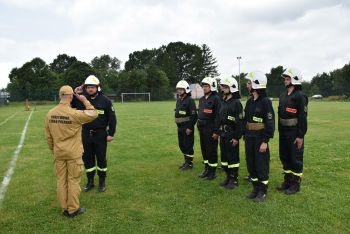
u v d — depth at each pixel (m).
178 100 8.84
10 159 9.93
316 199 6.38
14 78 73.62
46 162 9.55
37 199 6.57
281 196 6.59
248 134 6.54
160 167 8.98
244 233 5.05
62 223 5.48
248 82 6.50
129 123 19.58
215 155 7.75
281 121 6.89
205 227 5.27
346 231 5.07
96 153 7.05
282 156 7.00
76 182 5.76
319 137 13.40
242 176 8.06
